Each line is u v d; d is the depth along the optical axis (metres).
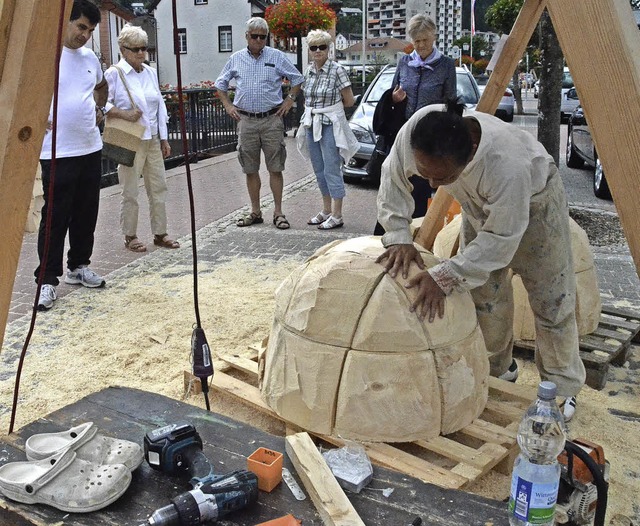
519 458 2.20
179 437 2.45
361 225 8.23
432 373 3.04
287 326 3.27
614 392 4.17
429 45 6.46
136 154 6.78
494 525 2.17
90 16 5.37
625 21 1.93
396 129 6.71
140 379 4.25
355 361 3.04
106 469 2.33
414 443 3.22
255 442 2.65
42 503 2.27
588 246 4.55
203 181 11.40
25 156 2.28
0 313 2.44
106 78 6.48
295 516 2.23
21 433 2.71
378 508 2.27
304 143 7.97
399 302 3.04
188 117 13.13
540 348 3.48
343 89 7.65
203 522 2.17
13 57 2.16
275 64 7.63
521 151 2.88
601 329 4.57
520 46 3.75
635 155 1.96
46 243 2.53
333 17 15.69
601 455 2.63
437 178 2.74
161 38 35.50
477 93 11.54
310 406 3.14
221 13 34.81
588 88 2.01
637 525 2.88
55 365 4.44
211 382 3.80
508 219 2.83
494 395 3.66
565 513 2.32
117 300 5.65
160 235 7.25
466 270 2.95
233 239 7.63
